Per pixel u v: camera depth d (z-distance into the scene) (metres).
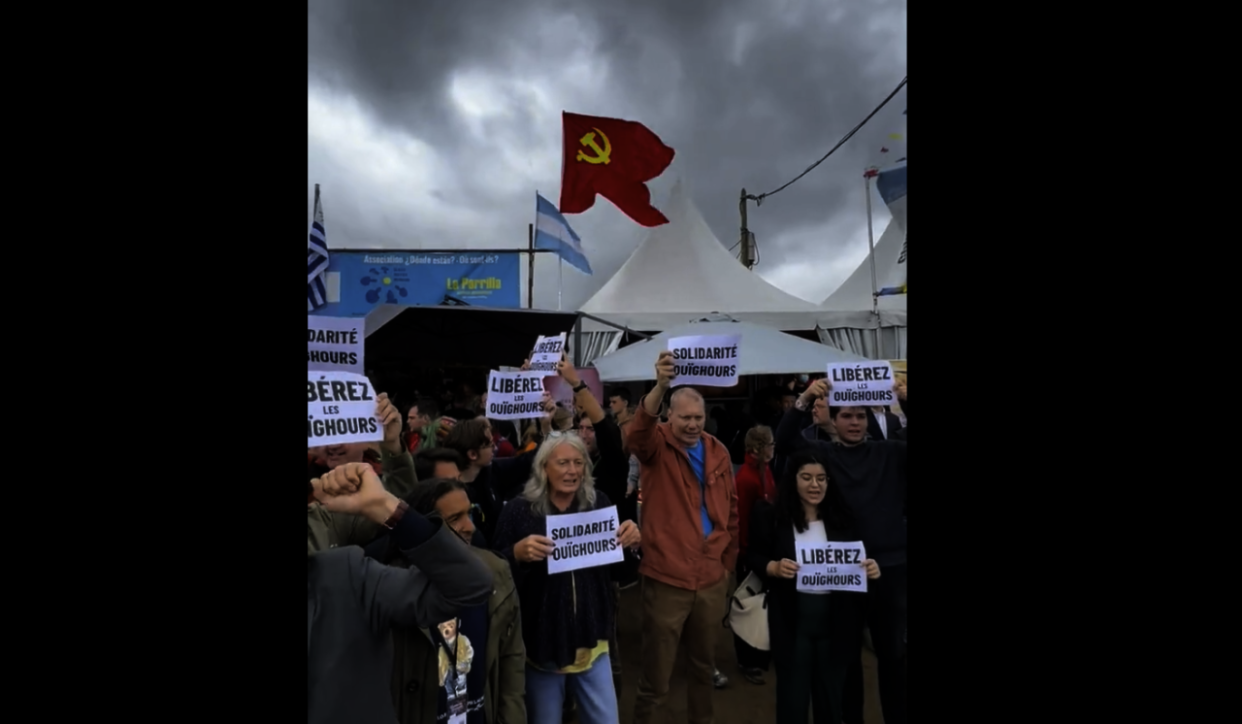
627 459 3.40
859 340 10.45
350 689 1.46
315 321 2.06
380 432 1.99
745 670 3.91
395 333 8.99
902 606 2.79
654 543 2.87
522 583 2.42
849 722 3.02
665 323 10.65
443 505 2.02
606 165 5.50
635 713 2.85
